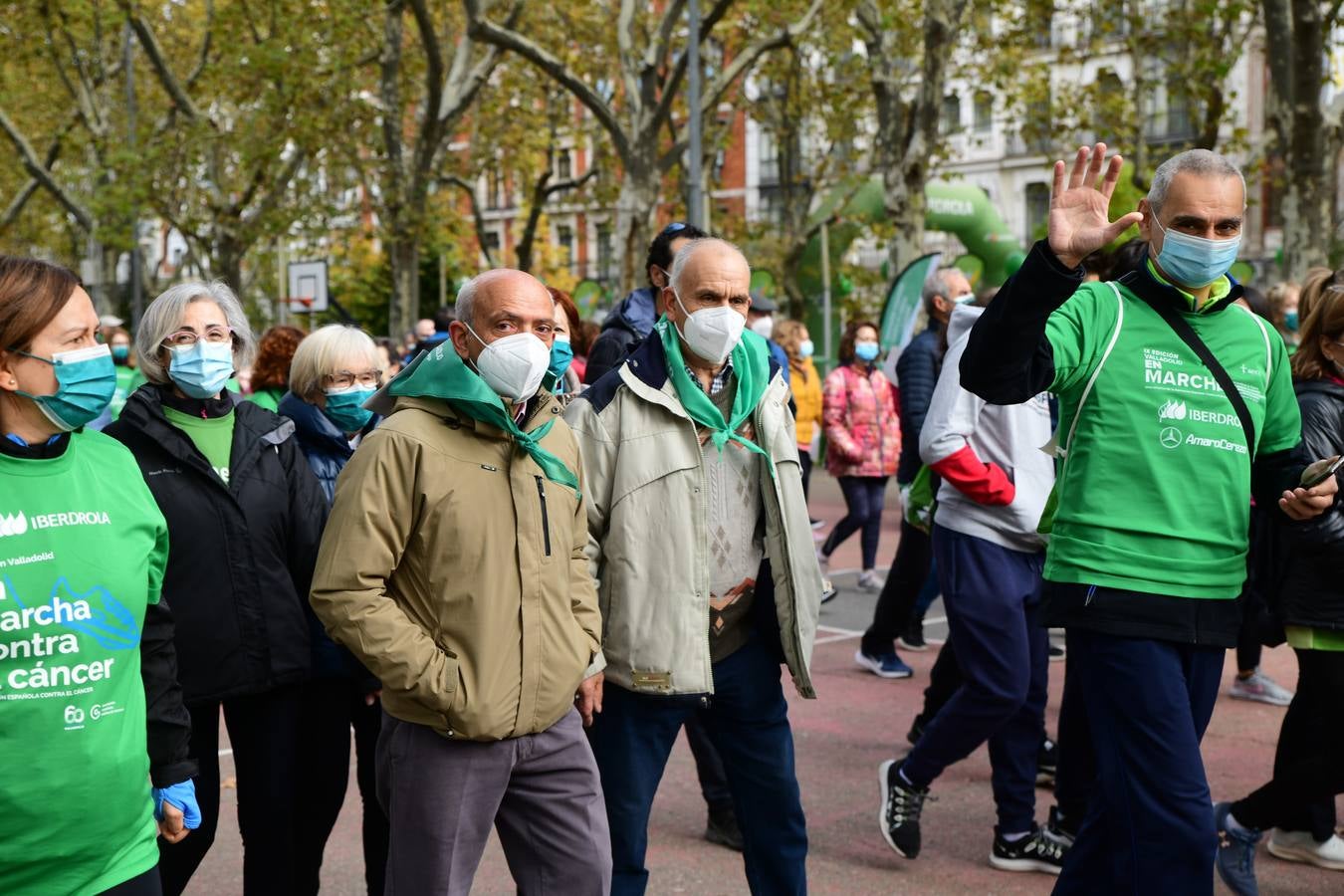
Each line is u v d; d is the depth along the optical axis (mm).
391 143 24812
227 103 27875
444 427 3031
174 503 3492
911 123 18156
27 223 37656
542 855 3150
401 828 3041
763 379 3668
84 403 2418
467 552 2982
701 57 25984
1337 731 4043
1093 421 3295
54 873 2375
